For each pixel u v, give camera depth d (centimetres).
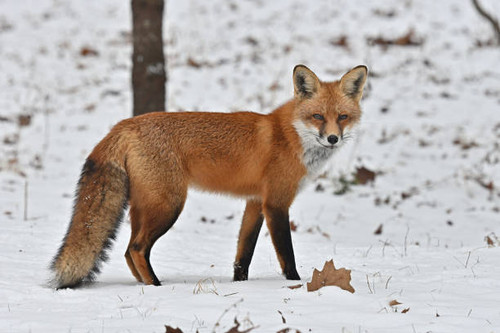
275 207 918
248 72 2784
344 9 3672
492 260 965
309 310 676
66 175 1734
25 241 1077
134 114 1659
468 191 1680
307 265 1016
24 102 2412
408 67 2850
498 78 2705
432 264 985
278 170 919
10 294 750
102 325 624
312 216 1486
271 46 3112
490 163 1856
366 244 1250
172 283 881
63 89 2597
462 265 955
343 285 755
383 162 1911
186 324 624
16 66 2838
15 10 3734
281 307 688
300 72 936
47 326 620
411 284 827
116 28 3481
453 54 2995
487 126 2194
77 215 837
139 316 659
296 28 3388
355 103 967
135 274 892
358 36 3228
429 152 1997
